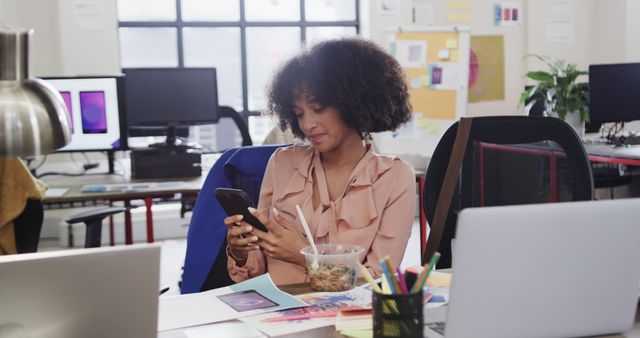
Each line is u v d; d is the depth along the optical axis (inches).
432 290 56.5
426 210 74.6
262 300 56.6
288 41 233.3
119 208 111.7
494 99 243.3
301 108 69.2
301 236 65.7
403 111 74.3
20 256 40.8
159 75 155.3
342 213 67.6
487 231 42.3
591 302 46.1
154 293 42.6
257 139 234.1
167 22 222.7
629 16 234.5
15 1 199.0
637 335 47.9
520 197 74.5
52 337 40.8
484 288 43.3
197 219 81.3
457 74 226.5
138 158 144.9
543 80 181.3
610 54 241.6
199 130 191.9
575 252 44.6
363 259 66.8
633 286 46.8
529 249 43.4
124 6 219.0
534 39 242.4
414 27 227.8
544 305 44.9
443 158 75.1
